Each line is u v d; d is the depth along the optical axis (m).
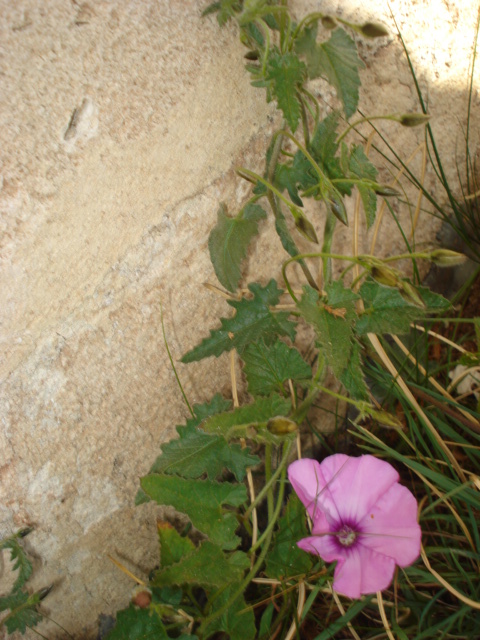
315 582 0.22
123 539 0.22
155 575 0.18
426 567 0.22
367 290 0.20
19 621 0.20
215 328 0.22
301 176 0.21
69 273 0.18
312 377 0.22
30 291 0.18
